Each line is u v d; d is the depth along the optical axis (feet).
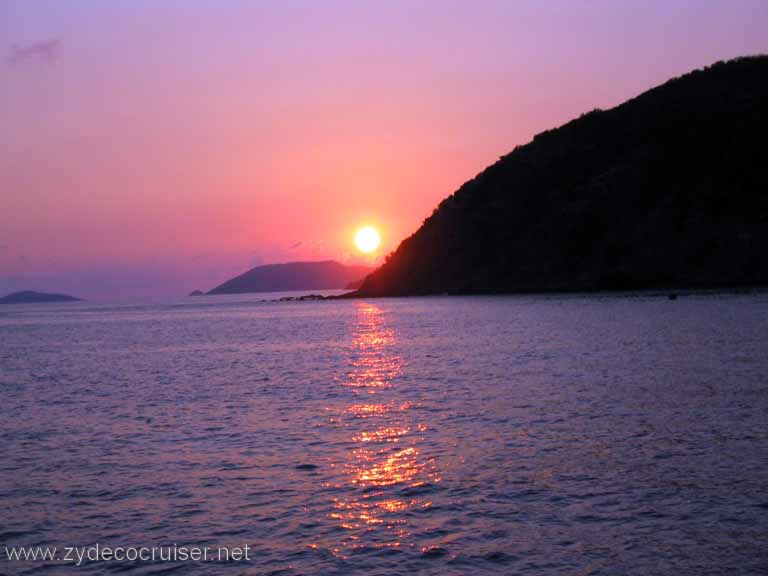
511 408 85.71
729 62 501.97
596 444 67.56
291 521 51.75
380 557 45.68
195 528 51.11
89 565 45.96
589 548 45.70
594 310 252.21
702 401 83.97
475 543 47.09
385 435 74.84
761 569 42.37
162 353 178.81
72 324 371.76
